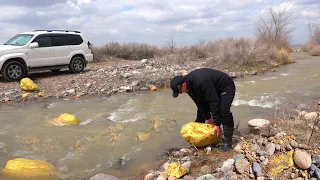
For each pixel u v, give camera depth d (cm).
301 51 2706
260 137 542
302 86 1059
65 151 552
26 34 1259
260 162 445
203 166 461
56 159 520
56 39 1284
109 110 818
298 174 411
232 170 438
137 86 1102
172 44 2475
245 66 1480
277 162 439
